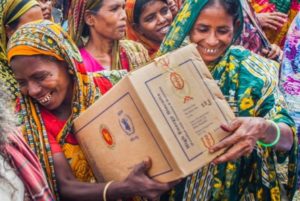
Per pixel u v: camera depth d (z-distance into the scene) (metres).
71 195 2.86
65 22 4.39
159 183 2.70
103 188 2.79
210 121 2.74
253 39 4.05
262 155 3.09
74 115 2.90
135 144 2.71
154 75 2.69
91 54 3.88
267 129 2.86
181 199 3.08
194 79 2.75
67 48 2.88
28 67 2.84
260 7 4.87
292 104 3.89
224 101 2.79
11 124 2.49
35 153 2.87
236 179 3.10
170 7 4.39
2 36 3.78
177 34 3.04
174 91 2.71
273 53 4.14
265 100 3.04
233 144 2.77
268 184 3.14
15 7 3.77
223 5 2.98
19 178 2.55
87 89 2.93
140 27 4.30
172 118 2.68
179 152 2.67
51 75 2.86
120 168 2.77
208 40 3.01
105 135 2.78
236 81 3.04
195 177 3.07
